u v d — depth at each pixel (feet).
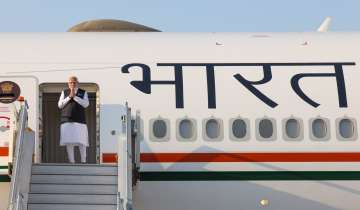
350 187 59.11
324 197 59.00
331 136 59.52
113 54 61.05
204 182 58.03
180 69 60.49
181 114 58.85
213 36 64.44
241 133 58.85
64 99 58.08
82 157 58.18
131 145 55.06
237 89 59.98
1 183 56.24
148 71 60.13
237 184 58.23
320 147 59.21
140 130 58.29
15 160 49.60
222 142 58.49
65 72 59.67
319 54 62.75
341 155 59.21
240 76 60.59
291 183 58.65
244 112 59.31
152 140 58.18
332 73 61.62
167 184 57.88
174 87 59.57
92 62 60.29
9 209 47.73
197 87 59.77
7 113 58.13
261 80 60.59
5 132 57.41
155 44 62.34
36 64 59.93
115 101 58.85
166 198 58.13
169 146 58.13
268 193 58.49
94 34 63.77
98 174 52.70
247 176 58.29
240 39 63.98
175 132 58.44
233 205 58.59
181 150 58.08
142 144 58.08
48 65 59.93
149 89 59.31
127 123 53.42
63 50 61.16
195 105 59.11
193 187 58.03
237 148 58.44
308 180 58.85
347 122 60.08
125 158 52.21
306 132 59.36
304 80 61.05
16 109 57.36
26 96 58.85
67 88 59.98
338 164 59.11
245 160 58.34
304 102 60.13
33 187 51.78
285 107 59.82
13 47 61.21
